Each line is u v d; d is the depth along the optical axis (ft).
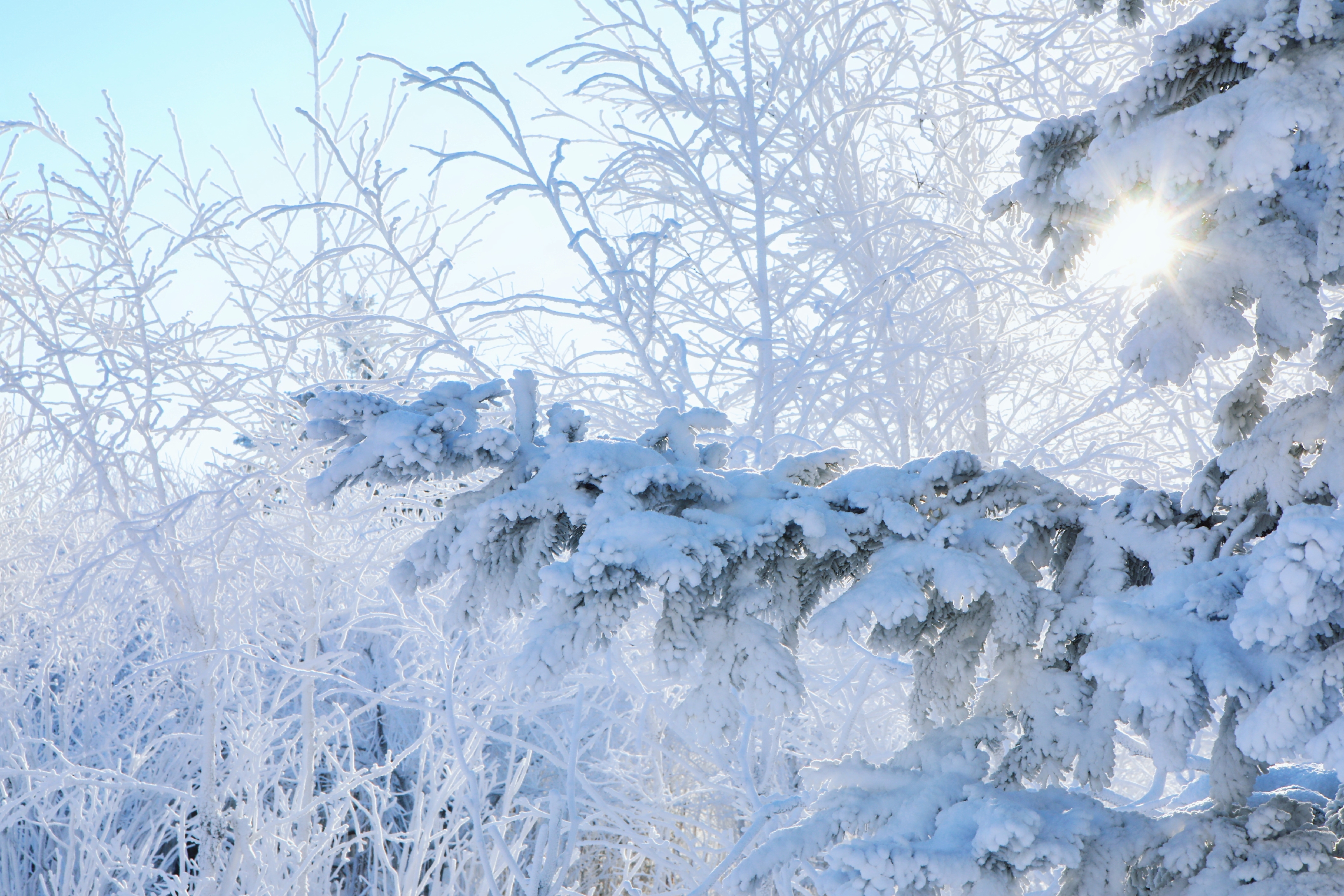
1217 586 5.81
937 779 6.97
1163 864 6.46
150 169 17.94
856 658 17.29
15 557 18.40
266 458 16.22
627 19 17.85
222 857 17.93
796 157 17.81
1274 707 4.99
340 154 15.43
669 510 7.13
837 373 18.29
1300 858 6.15
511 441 6.78
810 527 6.69
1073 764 7.30
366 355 17.76
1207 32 5.92
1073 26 18.95
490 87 14.43
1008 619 6.95
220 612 17.85
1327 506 6.58
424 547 6.97
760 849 6.93
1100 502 7.66
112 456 17.04
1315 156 6.35
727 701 6.38
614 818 17.08
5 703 21.95
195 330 17.34
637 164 18.33
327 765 25.86
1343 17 5.74
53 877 20.29
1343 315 6.73
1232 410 7.28
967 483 7.57
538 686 5.89
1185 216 6.26
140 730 21.33
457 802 20.70
